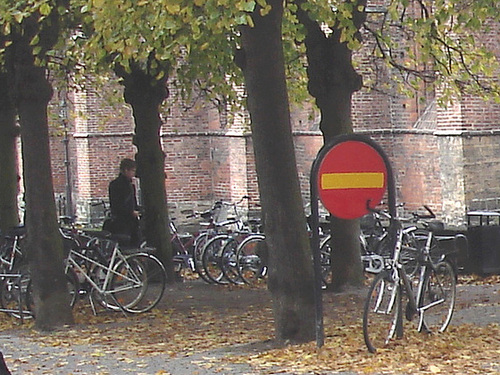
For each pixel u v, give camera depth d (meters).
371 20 24.48
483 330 13.54
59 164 42.75
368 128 31.22
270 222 12.90
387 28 21.11
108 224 20.67
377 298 12.08
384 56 20.67
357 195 12.05
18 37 15.51
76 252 17.09
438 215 29.62
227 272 21.28
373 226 21.88
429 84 23.84
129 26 12.82
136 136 21.36
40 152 15.98
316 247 12.41
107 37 13.27
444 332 13.20
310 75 17.45
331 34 17.27
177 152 38.69
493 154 28.52
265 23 12.45
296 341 12.98
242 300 18.77
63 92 36.69
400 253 12.39
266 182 12.83
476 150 28.34
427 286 12.88
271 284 13.08
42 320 16.11
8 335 15.79
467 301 16.73
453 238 20.80
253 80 12.62
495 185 28.59
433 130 29.50
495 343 12.61
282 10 12.63
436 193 29.70
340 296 17.59
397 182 31.16
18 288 16.80
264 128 12.69
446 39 20.38
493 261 20.48
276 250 12.95
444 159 28.84
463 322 14.30
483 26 21.70
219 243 21.52
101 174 39.50
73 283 16.92
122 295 17.05
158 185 21.34
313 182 12.05
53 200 16.17
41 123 15.95
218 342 14.12
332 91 17.34
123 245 18.42
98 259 17.09
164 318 16.72
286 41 19.41
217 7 11.87
